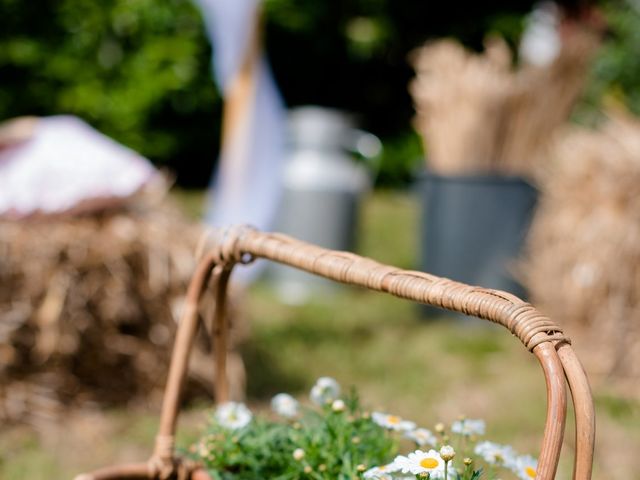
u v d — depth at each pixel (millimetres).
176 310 2113
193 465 1184
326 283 3695
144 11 5457
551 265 2656
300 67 6879
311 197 3607
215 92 5762
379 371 2498
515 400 2250
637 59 4648
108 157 2121
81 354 2027
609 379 2475
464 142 3285
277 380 2354
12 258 1967
